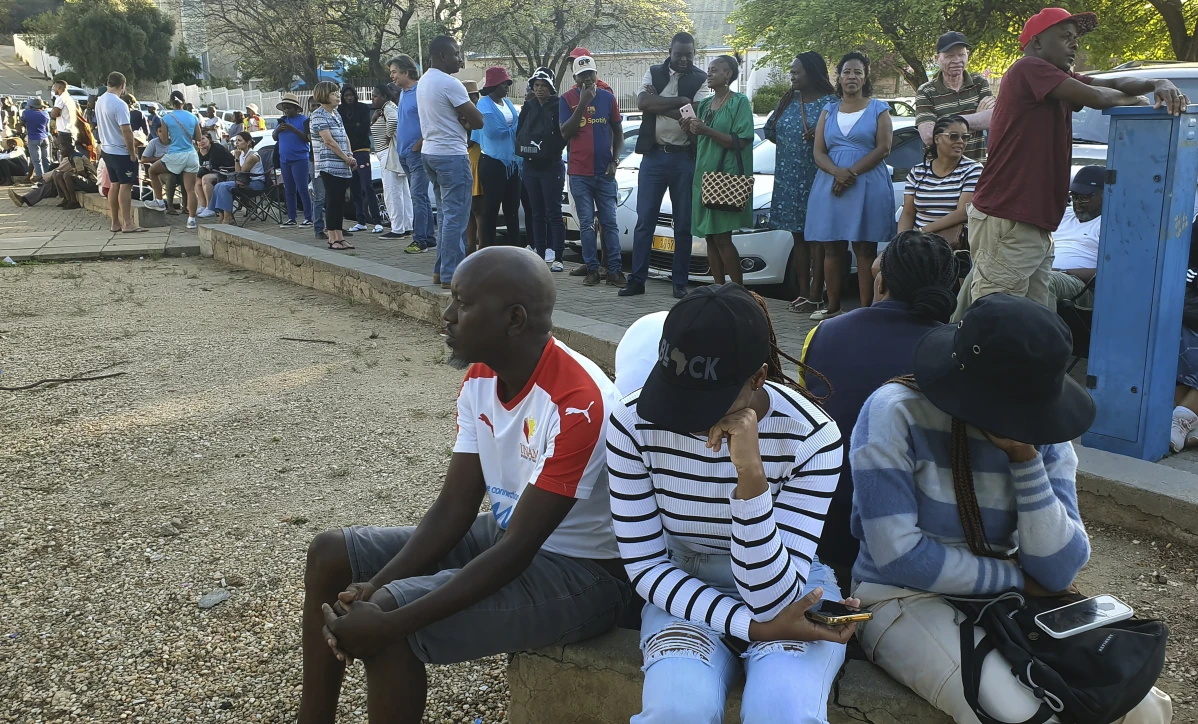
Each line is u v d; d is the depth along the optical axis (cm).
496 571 210
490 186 864
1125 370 406
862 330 257
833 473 202
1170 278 392
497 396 233
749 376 191
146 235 1269
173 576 357
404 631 203
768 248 777
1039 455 197
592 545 233
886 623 208
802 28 2295
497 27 3759
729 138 650
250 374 629
